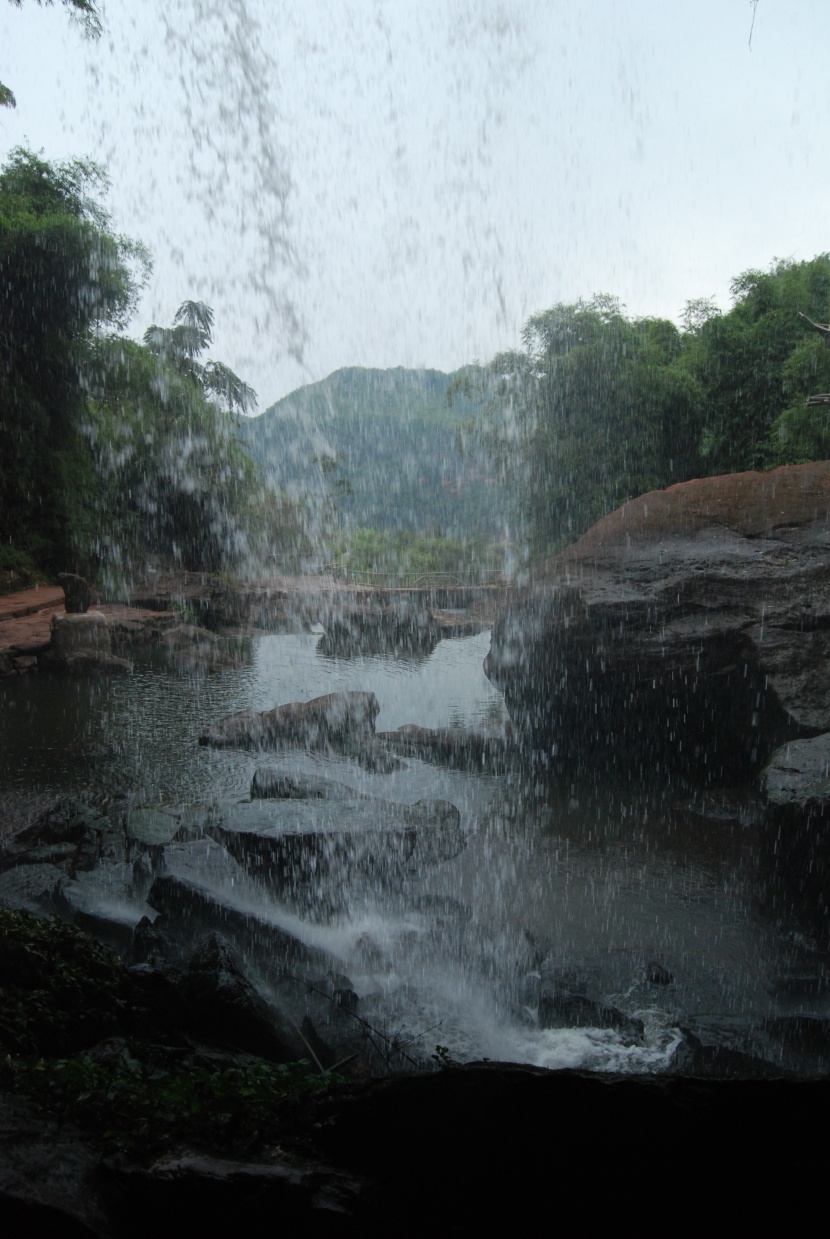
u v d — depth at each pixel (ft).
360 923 20.31
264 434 198.59
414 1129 8.15
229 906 19.53
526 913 20.98
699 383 63.57
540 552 74.59
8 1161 7.93
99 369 68.23
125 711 40.88
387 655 60.54
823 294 59.26
